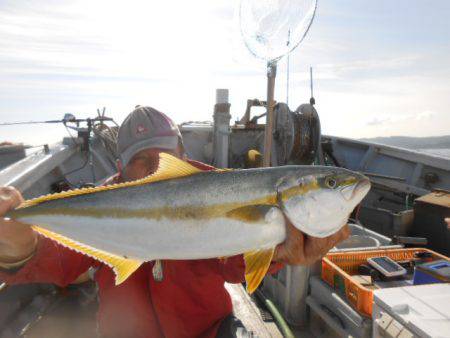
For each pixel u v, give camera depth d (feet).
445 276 3.73
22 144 7.84
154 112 3.45
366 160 9.91
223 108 8.87
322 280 4.57
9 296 4.49
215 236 2.76
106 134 8.59
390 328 3.08
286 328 4.31
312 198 2.78
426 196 6.29
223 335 3.30
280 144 9.11
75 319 4.41
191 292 3.26
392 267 4.31
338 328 4.00
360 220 7.63
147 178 2.86
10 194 2.78
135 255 2.83
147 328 3.27
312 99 8.68
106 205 2.83
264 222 2.76
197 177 2.82
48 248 3.00
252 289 2.65
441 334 2.76
